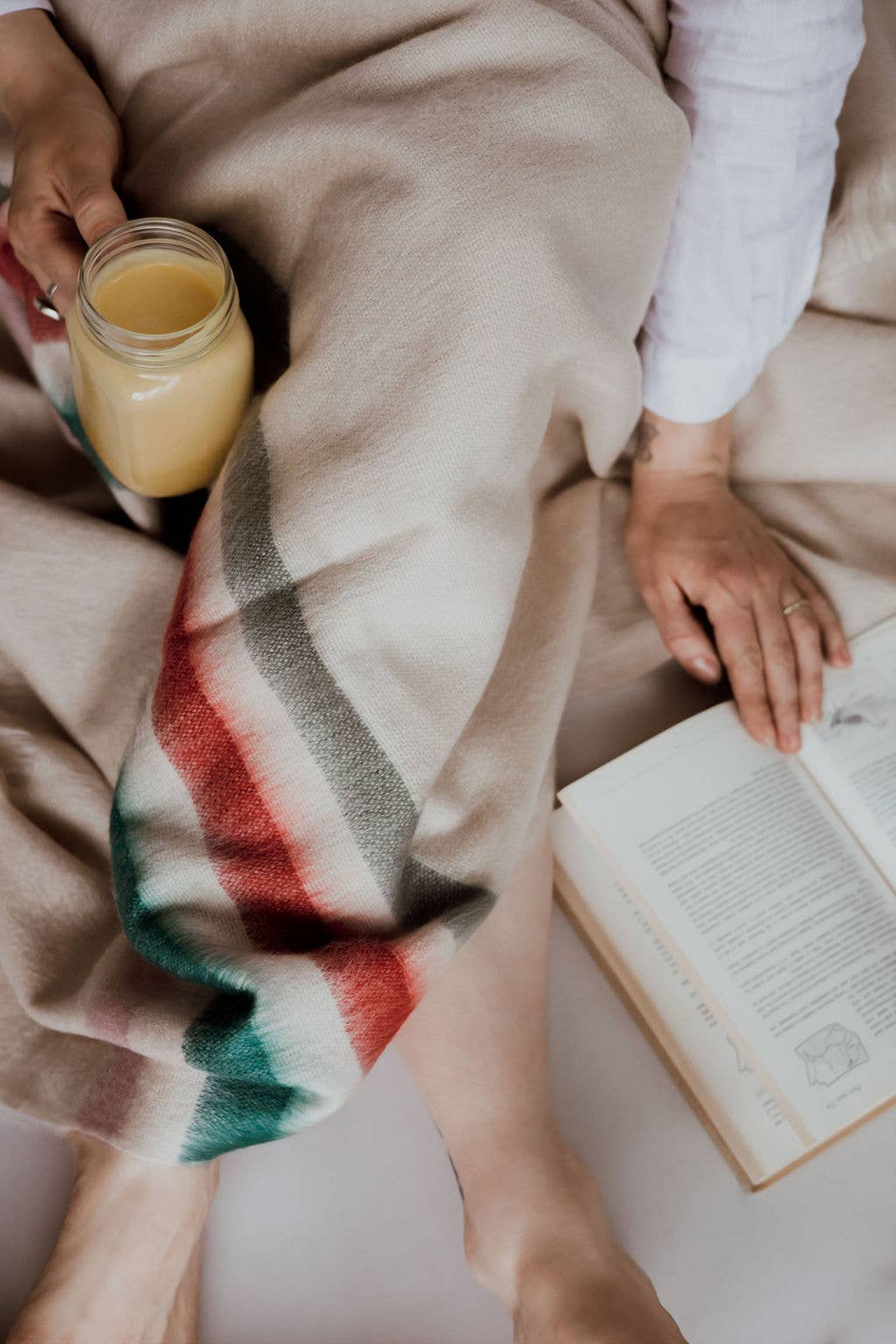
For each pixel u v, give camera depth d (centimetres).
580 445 90
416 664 66
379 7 66
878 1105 76
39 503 81
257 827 64
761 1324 75
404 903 70
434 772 67
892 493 95
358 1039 63
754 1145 77
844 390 94
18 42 75
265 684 63
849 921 81
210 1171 75
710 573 88
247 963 62
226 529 64
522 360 64
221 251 63
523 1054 75
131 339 61
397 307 63
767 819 84
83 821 79
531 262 63
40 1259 75
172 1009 66
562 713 85
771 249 79
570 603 84
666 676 94
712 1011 79
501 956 77
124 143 77
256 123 68
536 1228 70
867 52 94
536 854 81
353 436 63
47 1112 72
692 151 76
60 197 72
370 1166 80
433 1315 76
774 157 75
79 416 81
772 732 86
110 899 77
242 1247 77
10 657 81
